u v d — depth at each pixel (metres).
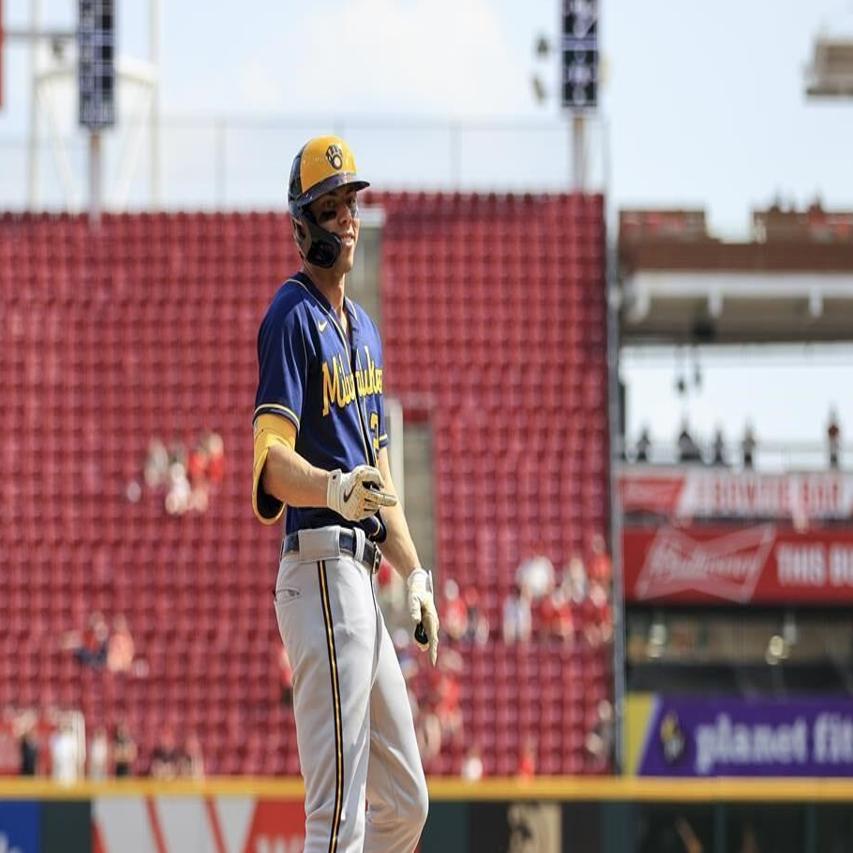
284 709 96.25
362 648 19.16
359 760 19.11
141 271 107.56
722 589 100.12
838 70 115.00
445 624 96.81
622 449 105.38
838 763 93.19
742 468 101.69
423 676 94.00
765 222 106.81
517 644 96.81
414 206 108.31
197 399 105.38
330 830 18.83
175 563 100.69
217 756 95.06
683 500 101.69
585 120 106.50
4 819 61.03
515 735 94.69
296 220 19.66
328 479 18.47
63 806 60.91
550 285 107.19
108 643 97.75
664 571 100.12
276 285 107.25
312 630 19.12
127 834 60.69
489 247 107.56
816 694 97.12
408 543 20.34
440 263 107.50
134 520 101.75
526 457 103.50
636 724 94.69
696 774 93.56
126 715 96.06
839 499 101.25
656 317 112.94
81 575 100.56
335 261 19.67
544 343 106.25
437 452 103.56
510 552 100.75
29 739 89.62
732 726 93.75
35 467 103.44
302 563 19.30
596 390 105.25
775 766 93.31
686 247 106.44
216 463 103.00
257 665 97.69
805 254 106.31
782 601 100.12
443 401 104.94
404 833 19.86
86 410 104.88
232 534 101.25
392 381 105.44
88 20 107.88
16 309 106.81
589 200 108.12
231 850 60.38
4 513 102.12
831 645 102.19
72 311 106.88
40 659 97.88
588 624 97.50
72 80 117.12
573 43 106.50
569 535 101.38
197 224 107.94
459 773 93.00
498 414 104.62
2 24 111.00
